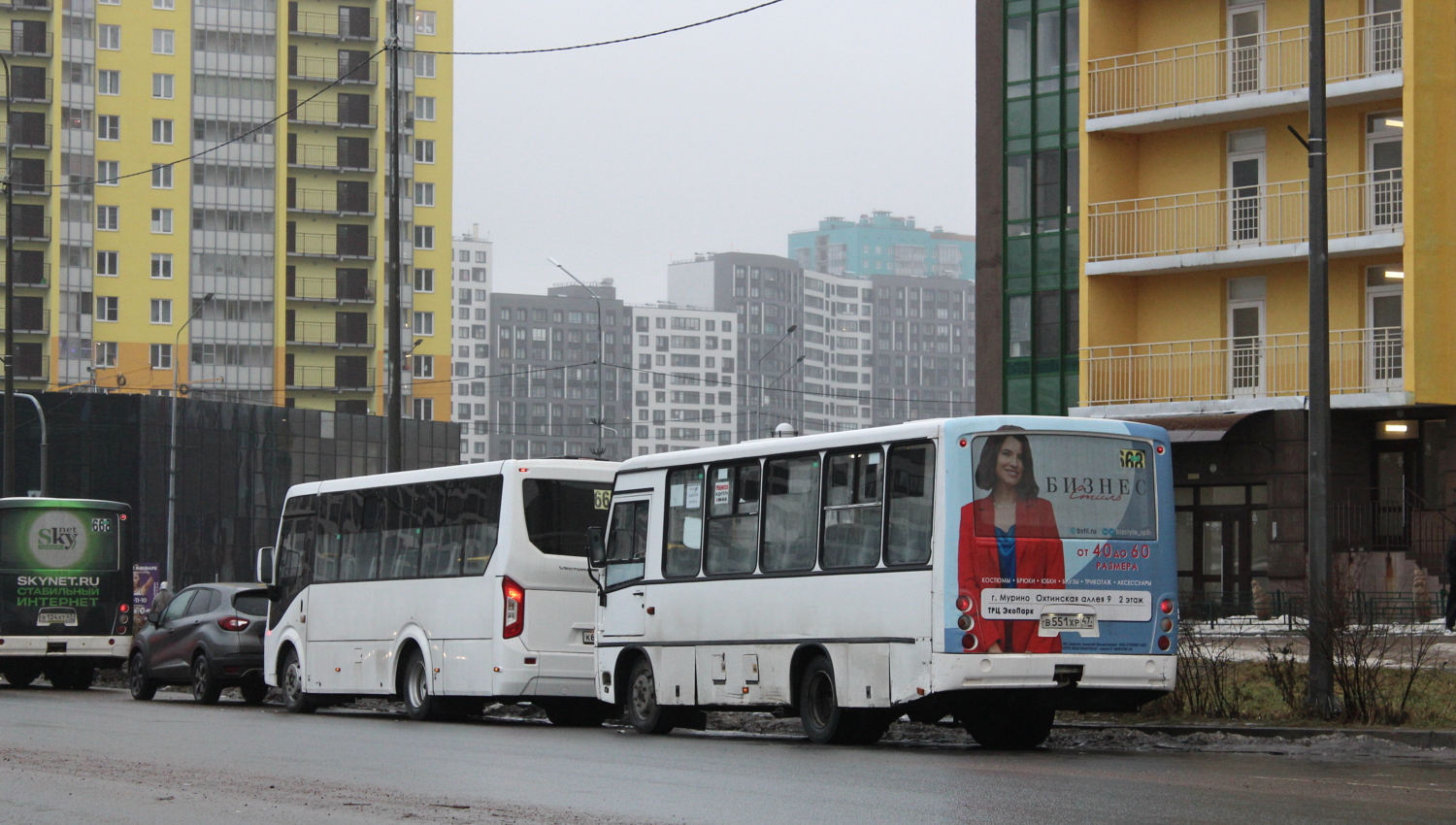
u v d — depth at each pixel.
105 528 34.09
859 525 16.91
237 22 108.44
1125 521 16.48
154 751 16.08
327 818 10.65
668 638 19.36
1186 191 42.41
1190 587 40.94
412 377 112.62
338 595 24.81
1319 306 17.98
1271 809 10.62
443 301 113.88
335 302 110.19
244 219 108.12
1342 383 38.72
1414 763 14.27
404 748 16.55
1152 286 43.00
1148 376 42.25
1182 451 41.09
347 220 111.19
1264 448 39.53
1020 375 46.25
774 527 18.06
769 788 12.30
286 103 109.19
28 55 103.50
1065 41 45.94
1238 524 40.19
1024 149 46.53
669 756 15.45
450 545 22.67
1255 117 41.06
